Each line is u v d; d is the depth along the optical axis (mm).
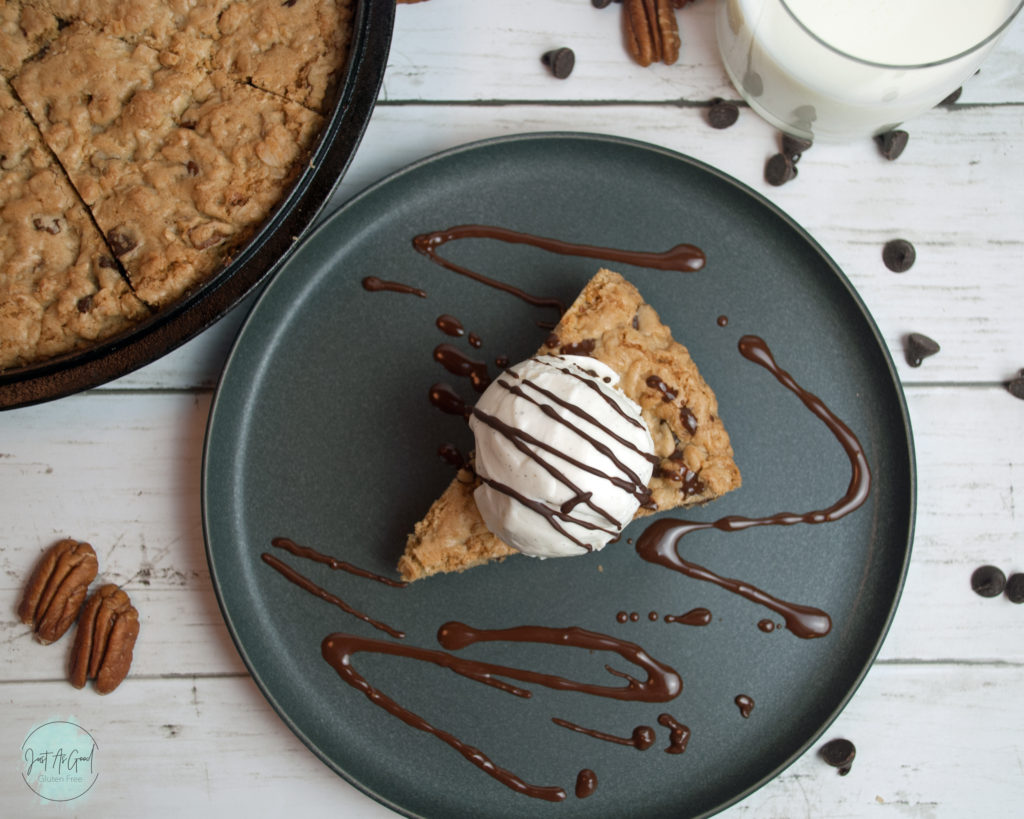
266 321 565
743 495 570
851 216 583
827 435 573
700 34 583
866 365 574
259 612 561
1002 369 582
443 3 578
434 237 573
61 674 563
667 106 583
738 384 574
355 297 571
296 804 564
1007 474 579
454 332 572
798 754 552
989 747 574
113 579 566
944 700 575
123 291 525
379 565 563
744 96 579
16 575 564
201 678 564
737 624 567
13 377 524
